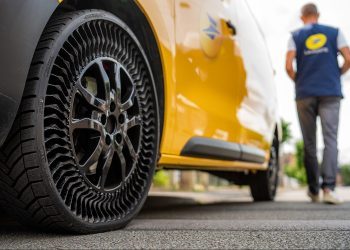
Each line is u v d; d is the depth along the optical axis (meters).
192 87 1.88
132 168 1.46
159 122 1.62
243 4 2.82
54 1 1.17
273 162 3.55
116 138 1.36
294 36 3.38
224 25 2.29
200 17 2.00
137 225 1.53
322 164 3.15
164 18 1.68
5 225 1.50
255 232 1.31
